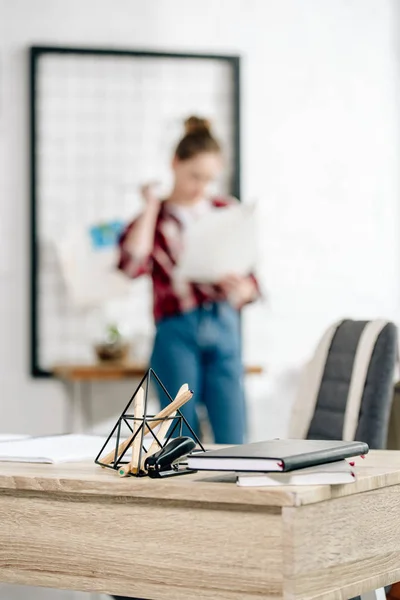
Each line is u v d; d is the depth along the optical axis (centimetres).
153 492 151
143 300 534
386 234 568
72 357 531
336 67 564
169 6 546
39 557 164
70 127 534
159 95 542
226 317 439
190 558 150
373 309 565
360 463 179
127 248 477
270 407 551
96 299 525
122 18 542
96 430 530
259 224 553
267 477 146
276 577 142
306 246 559
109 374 475
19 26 534
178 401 170
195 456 150
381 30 570
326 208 561
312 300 559
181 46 548
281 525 142
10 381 529
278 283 555
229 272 436
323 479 147
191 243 433
